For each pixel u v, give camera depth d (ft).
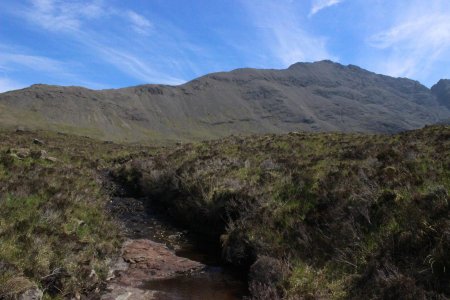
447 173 35.70
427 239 26.27
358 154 54.49
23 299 24.09
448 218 26.50
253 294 30.01
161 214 58.44
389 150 48.73
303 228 35.14
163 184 63.93
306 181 43.68
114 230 44.34
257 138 92.63
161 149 117.19
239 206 44.09
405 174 36.50
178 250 43.62
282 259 33.24
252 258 36.09
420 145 52.31
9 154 63.16
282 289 29.12
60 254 30.66
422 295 22.76
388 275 25.89
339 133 92.63
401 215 30.01
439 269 24.13
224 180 51.96
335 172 44.14
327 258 31.58
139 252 41.14
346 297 26.40
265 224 37.99
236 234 38.88
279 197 42.83
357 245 30.30
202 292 32.45
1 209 34.86
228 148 80.12
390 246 28.02
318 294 26.96
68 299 28.14
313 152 64.95
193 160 69.92
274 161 59.82
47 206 38.93
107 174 81.76
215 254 42.65
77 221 39.19
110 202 61.46
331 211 35.06
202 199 50.49
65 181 55.52
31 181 47.19
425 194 30.76
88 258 33.14
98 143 163.02
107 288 32.14
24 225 32.17
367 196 33.96
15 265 26.17
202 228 49.75
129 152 113.19
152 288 32.86
